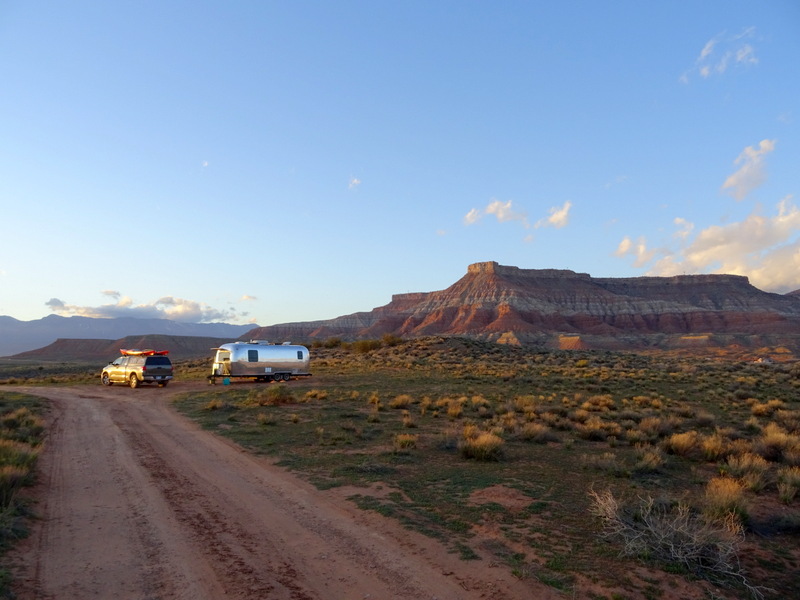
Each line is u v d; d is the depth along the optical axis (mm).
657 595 5855
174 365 63125
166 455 13062
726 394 27797
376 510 8641
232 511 8695
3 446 11258
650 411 21078
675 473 11500
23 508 8328
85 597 5633
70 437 15594
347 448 13789
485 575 6305
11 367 85375
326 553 6965
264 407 21812
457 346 59750
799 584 6363
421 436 15531
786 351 124438
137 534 7574
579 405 22844
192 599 5660
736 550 7000
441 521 8180
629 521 7801
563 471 11445
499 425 16625
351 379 34906
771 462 12547
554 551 6988
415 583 6105
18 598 5500
